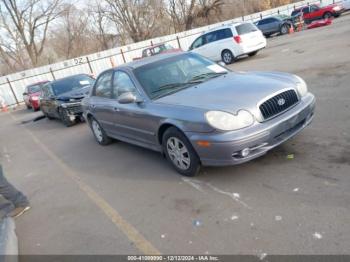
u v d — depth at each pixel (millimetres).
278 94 3953
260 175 3975
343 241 2678
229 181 4020
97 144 7246
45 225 4102
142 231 3475
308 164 3947
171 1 42125
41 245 3674
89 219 3980
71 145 7801
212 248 2959
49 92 11477
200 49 16250
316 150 4242
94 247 3402
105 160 5969
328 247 2656
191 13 42344
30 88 18219
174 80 4867
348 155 3932
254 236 2977
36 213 4496
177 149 4355
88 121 7211
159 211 3768
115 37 43438
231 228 3160
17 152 8562
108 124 6160
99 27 42750
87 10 42344
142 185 4520
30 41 39688
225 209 3480
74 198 4668
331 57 9844
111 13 41219
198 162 4152
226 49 15133
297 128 4113
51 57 43406
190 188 4090
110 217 3904
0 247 3365
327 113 5449
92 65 25750
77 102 10047
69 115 10039
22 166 7031
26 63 41031
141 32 41375
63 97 10266
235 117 3645
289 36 21156
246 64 13750
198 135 3820
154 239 3293
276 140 3861
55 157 7078
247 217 3262
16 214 4500
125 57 26672
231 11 43188
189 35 29078
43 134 10195
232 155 3654
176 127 4129
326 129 4816
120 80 5465
